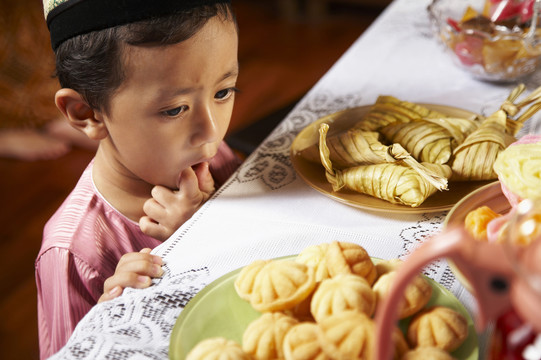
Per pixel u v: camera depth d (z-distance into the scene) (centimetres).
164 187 78
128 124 70
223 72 69
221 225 65
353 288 43
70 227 80
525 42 87
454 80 97
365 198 66
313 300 44
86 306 76
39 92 217
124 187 83
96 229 80
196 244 62
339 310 42
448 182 68
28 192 194
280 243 61
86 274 76
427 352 40
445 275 55
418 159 69
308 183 69
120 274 58
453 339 43
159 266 58
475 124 73
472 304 52
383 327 30
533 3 88
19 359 138
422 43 111
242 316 49
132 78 66
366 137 68
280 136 84
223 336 47
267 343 42
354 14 305
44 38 216
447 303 48
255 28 300
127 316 52
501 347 33
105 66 66
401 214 65
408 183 62
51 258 77
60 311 75
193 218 66
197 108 69
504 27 90
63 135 215
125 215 84
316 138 78
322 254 49
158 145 71
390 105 76
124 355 48
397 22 120
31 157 209
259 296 45
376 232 62
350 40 282
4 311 151
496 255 30
